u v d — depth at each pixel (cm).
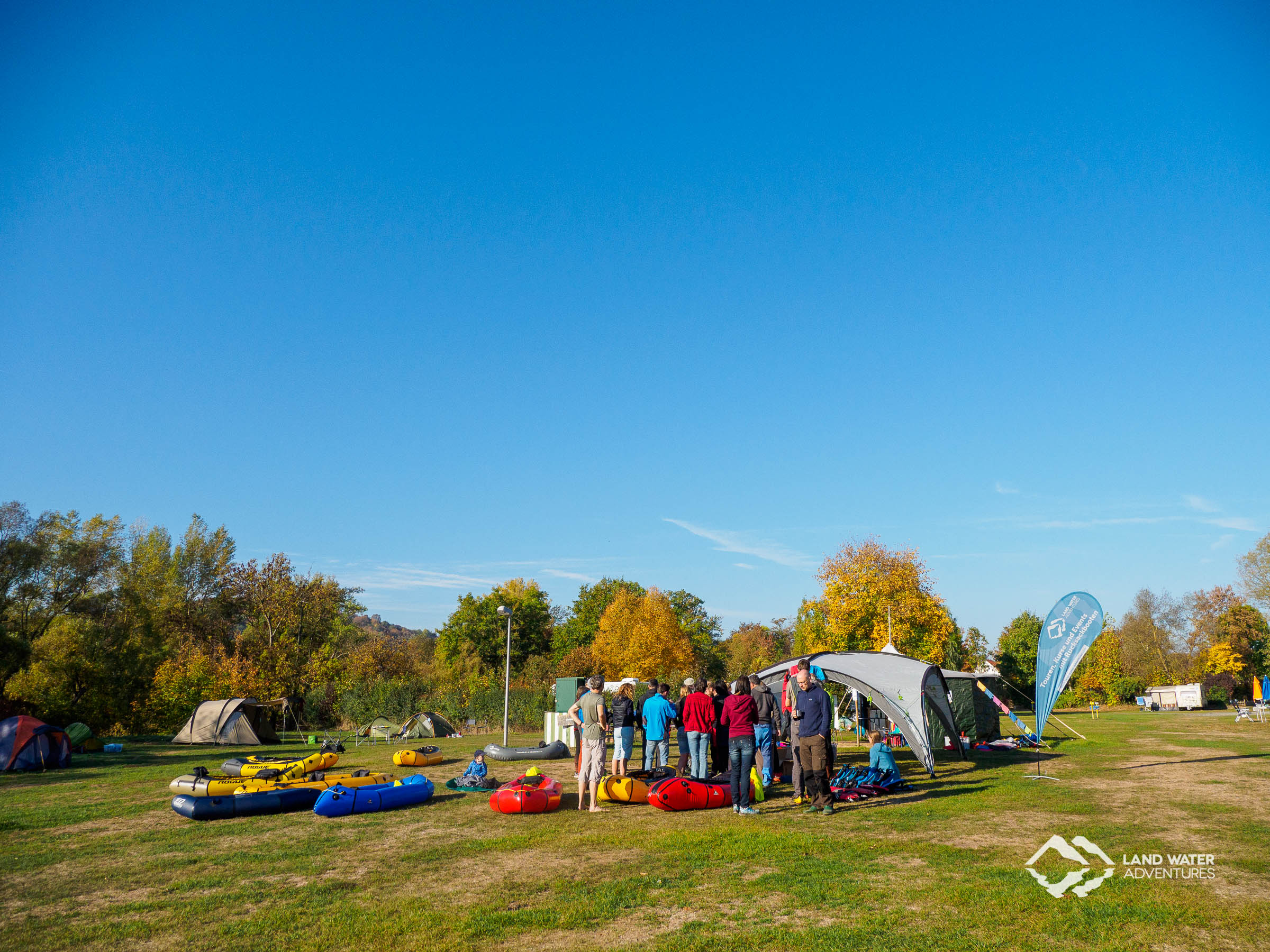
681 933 620
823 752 1134
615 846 934
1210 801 1158
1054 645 1530
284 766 1549
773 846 903
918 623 4850
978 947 579
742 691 1148
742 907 684
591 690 1222
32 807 1329
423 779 1305
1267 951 564
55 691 3656
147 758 2308
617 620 5981
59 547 4319
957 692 2323
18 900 760
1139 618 7888
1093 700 6072
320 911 699
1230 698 6288
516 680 5388
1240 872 764
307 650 4847
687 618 8256
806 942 593
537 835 1005
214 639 5416
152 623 4522
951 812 1109
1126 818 1039
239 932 646
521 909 696
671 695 3934
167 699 3944
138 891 781
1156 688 6062
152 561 5612
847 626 4888
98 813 1245
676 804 1159
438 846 953
